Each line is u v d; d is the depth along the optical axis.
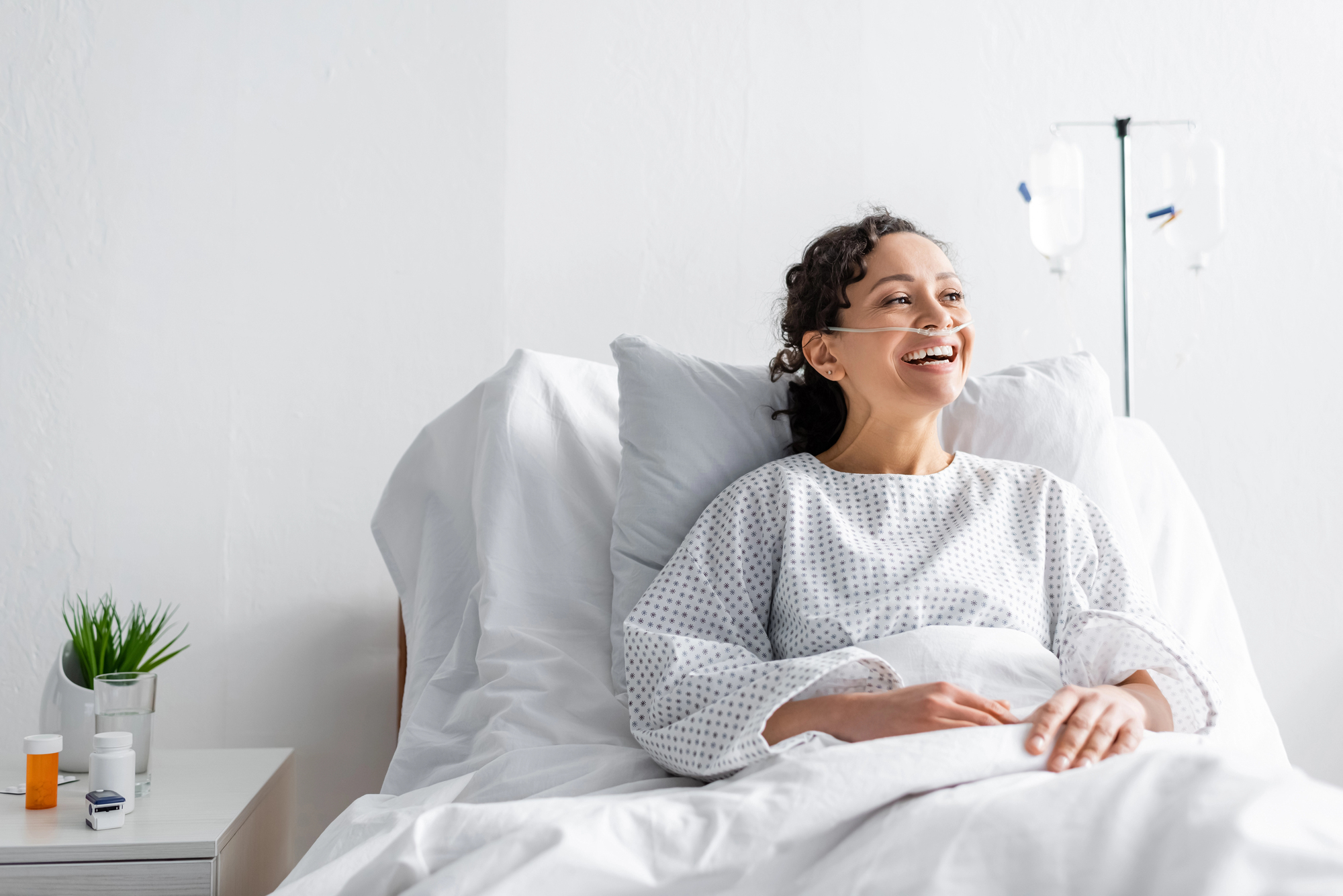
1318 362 2.04
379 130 1.90
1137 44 2.05
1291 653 2.01
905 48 2.03
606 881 0.73
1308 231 2.05
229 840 1.18
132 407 1.82
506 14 1.94
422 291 1.90
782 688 0.97
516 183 1.93
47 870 1.08
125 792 1.22
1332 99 2.06
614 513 1.35
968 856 0.69
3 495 1.78
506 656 1.26
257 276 1.86
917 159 2.02
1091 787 0.72
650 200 1.96
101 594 1.79
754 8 2.00
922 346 1.25
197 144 1.86
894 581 1.14
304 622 1.84
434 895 0.71
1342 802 0.70
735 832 0.75
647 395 1.38
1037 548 1.21
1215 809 0.67
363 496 1.86
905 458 1.31
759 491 1.25
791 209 1.99
